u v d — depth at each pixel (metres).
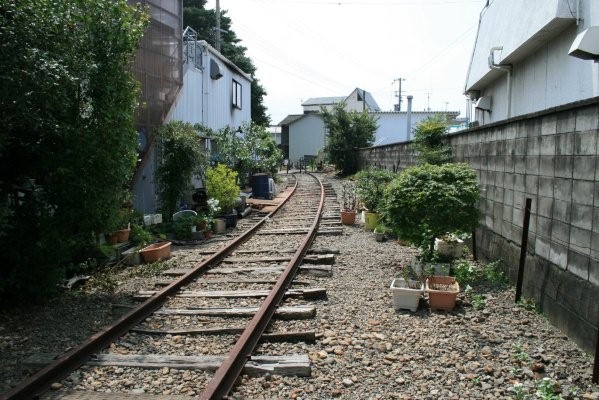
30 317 5.47
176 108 14.12
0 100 4.91
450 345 4.56
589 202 4.30
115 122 6.45
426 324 5.14
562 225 4.84
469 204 6.86
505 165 6.72
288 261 8.08
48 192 6.07
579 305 4.46
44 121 5.50
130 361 4.19
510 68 11.41
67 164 6.00
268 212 14.74
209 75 18.06
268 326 5.07
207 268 7.65
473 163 8.39
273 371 3.96
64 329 5.09
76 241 6.66
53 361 4.11
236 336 4.84
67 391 3.70
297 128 57.75
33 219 5.88
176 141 11.48
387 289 6.46
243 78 25.03
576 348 4.44
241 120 24.69
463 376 3.94
